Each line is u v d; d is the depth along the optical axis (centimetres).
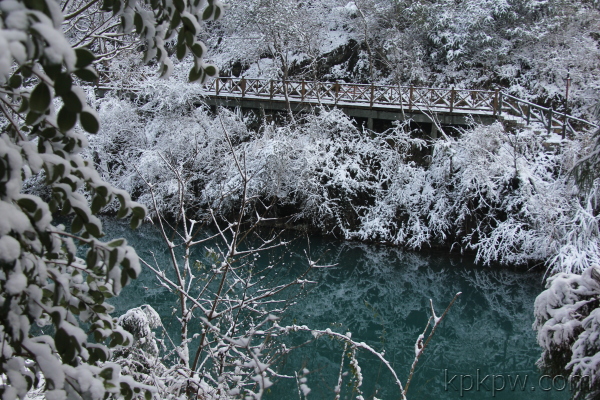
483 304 1151
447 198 1352
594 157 614
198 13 165
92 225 139
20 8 91
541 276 1195
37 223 123
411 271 1311
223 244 1281
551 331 461
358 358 880
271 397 646
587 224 1066
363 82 2048
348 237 1438
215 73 163
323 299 1172
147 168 1491
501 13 1894
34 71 109
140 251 1223
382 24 2045
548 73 1861
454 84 1956
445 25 1994
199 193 1444
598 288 471
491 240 1268
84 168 146
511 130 1368
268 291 482
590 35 1911
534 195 1196
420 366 879
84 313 180
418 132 1552
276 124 1648
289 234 1424
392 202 1427
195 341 686
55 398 124
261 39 1884
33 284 136
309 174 1416
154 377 333
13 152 116
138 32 168
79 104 103
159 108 1634
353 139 1514
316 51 2027
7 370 129
